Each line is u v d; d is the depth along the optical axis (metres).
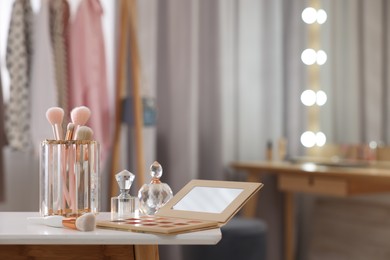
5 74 2.63
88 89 2.67
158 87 3.09
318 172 2.72
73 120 1.22
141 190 1.23
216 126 3.22
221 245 2.70
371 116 3.32
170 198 1.23
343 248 3.23
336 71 3.43
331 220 3.34
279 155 3.36
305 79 3.45
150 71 3.02
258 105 3.44
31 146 2.61
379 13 3.30
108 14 2.93
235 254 2.70
